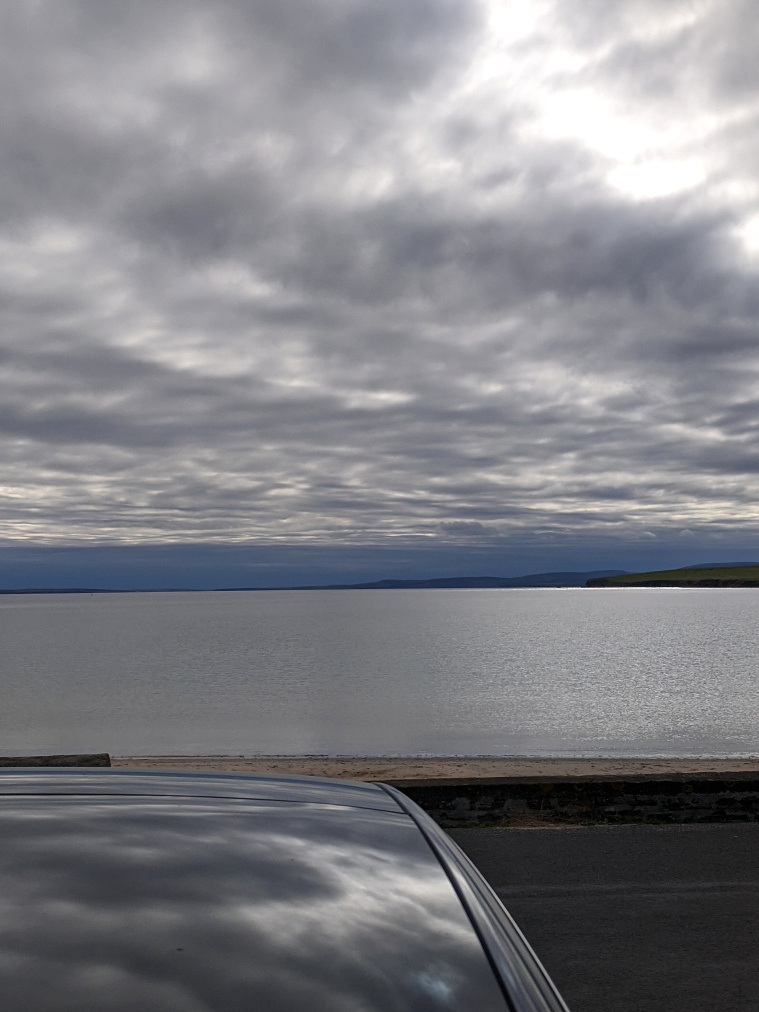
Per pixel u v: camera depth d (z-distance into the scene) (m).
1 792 1.68
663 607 170.38
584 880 5.38
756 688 36.19
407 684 38.91
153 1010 0.93
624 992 3.78
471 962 1.12
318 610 195.25
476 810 7.03
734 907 4.82
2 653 67.31
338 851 1.44
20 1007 0.92
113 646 75.75
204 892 1.22
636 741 22.03
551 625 102.81
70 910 1.13
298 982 1.02
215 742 22.25
